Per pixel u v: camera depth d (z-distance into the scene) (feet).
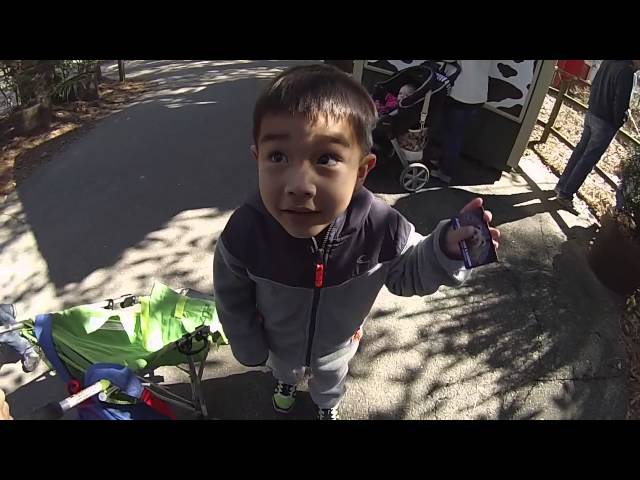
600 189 15.10
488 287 11.02
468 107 13.50
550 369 9.32
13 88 17.12
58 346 6.96
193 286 10.98
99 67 22.67
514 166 15.42
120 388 6.05
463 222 4.35
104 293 10.70
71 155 15.89
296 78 3.64
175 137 17.16
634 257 10.49
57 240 12.14
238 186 14.48
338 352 6.18
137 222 12.83
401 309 10.39
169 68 25.79
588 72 21.48
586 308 10.63
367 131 3.76
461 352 9.54
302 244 4.70
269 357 6.87
